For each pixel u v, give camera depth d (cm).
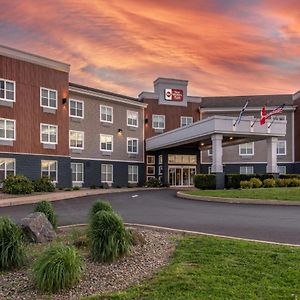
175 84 4072
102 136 3475
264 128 2689
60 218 1252
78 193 2495
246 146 4038
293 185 2498
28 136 2733
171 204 1747
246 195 1869
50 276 491
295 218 1212
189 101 4122
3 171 2569
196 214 1339
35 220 764
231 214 1333
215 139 2583
